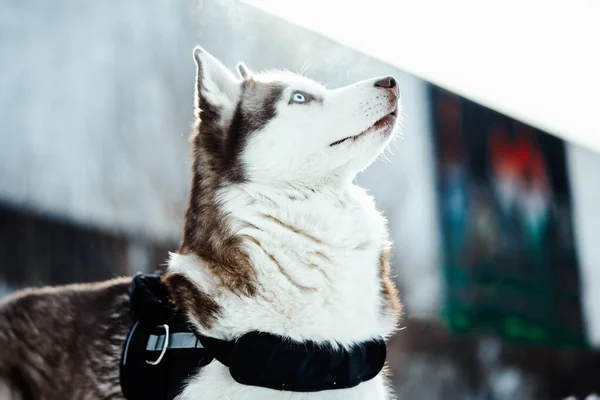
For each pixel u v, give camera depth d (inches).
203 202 95.5
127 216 196.9
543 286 311.4
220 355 83.0
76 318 105.3
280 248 89.7
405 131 263.3
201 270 89.8
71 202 185.5
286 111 97.1
